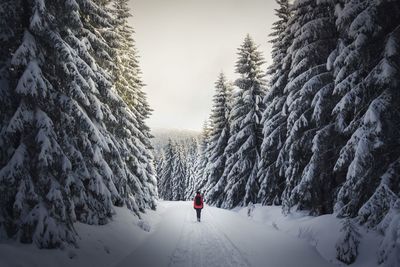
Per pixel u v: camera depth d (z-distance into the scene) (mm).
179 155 77688
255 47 27547
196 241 12531
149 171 28266
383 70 8758
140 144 22516
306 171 13453
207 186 35344
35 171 8953
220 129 35781
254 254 10141
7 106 9102
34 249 7957
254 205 22375
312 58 14492
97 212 12438
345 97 10109
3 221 8445
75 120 10852
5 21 8805
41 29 8781
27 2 9273
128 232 13375
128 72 22688
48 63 10125
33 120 8891
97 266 8688
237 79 27172
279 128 19031
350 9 9766
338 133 12344
